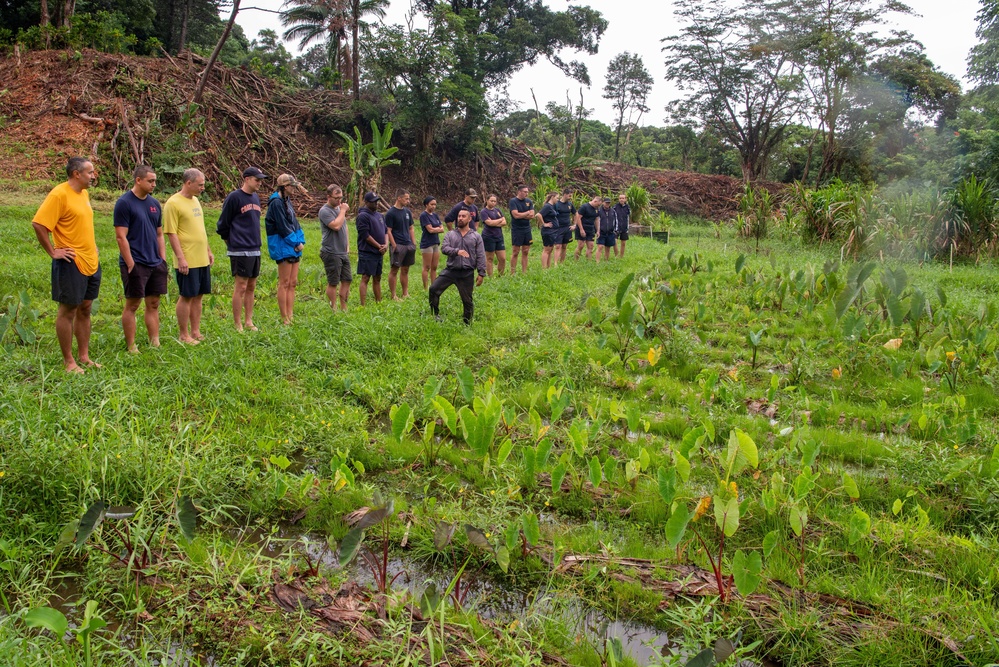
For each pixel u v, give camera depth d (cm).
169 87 2078
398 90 2558
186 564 320
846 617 309
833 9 3133
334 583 325
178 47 3175
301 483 391
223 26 3666
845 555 356
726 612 313
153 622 294
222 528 375
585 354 636
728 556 360
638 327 682
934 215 1520
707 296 1022
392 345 693
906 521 389
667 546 368
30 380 502
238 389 535
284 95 2536
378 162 2048
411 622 290
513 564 349
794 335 819
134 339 594
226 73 2366
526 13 3341
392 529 373
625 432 506
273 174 2198
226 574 320
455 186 2831
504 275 1165
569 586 330
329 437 477
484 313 860
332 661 275
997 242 1487
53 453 373
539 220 1282
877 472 463
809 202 1764
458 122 2945
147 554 326
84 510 352
